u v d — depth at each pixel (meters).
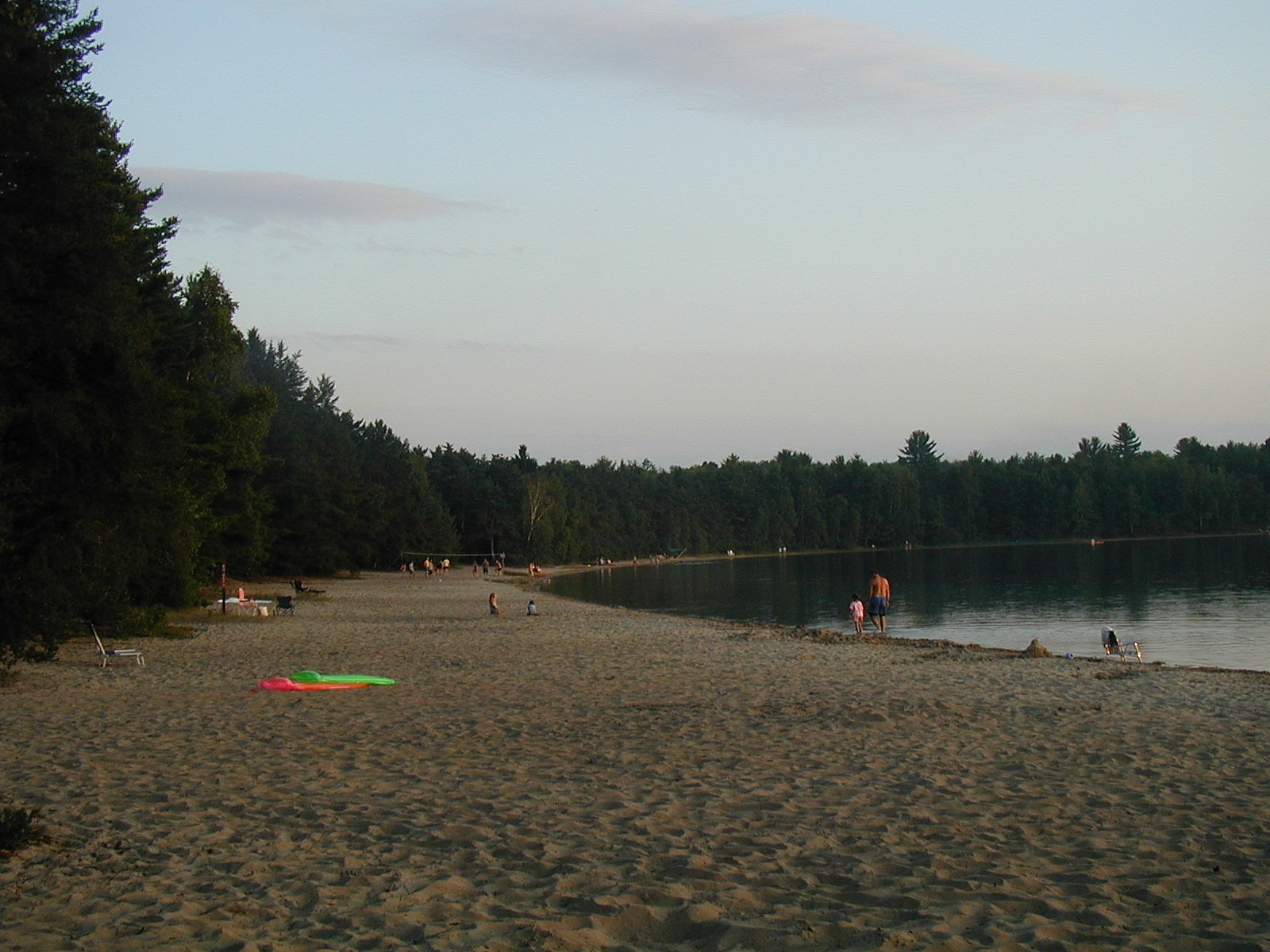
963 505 175.25
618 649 28.17
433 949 6.28
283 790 10.80
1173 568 83.31
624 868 7.99
